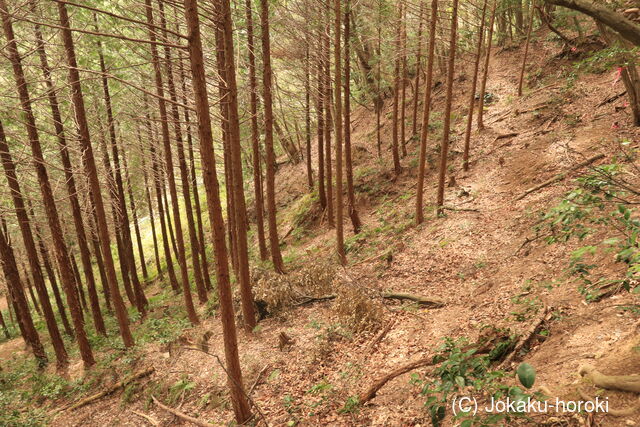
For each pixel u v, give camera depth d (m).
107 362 11.94
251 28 12.88
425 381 6.26
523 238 10.23
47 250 16.86
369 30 18.52
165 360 11.23
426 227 13.74
